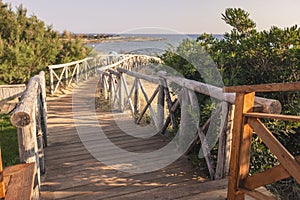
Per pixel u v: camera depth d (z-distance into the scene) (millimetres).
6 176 1573
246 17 3605
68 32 10148
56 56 9117
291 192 2668
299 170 1474
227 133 2430
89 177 2672
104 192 2389
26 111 1770
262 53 3082
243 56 3205
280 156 1585
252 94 1816
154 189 2461
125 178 2664
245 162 1893
